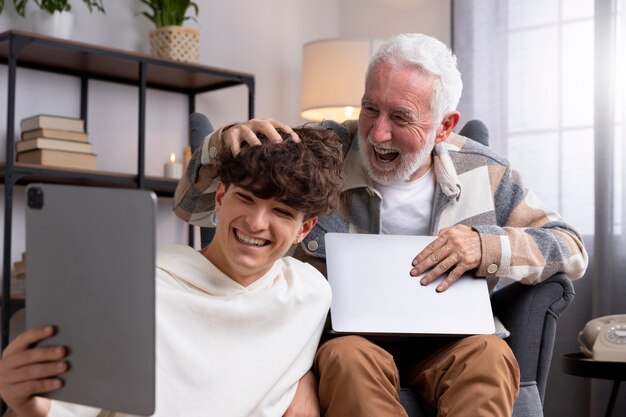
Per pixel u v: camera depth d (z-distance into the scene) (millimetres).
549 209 2059
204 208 1850
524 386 1855
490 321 1751
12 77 2945
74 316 1059
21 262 3082
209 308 1358
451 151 2055
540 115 3461
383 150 1934
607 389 3109
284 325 1478
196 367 1332
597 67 3205
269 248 1357
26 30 3355
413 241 1822
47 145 3123
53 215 1071
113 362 1031
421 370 1706
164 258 1385
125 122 3676
